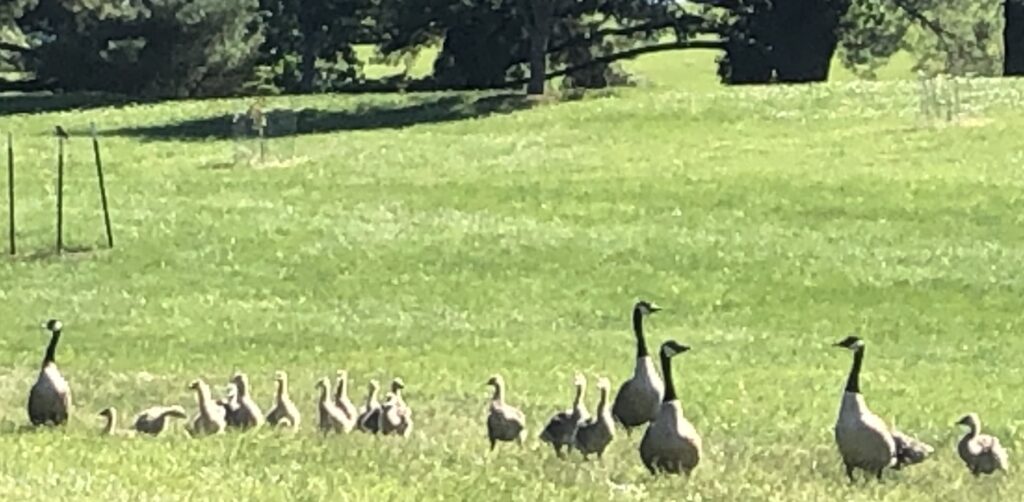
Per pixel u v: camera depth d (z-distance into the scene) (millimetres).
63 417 24344
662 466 19672
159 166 68875
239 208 58969
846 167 61312
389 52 102500
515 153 68188
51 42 104562
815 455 22156
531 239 52781
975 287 45812
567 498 18094
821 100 75375
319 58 108750
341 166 66875
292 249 52344
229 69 105938
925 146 64500
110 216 58219
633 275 48250
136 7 103125
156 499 17438
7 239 55188
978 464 21156
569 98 82938
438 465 20172
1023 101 72125
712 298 45625
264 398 29609
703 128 71438
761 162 63250
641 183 60469
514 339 40375
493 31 97938
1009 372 35562
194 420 23875
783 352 38312
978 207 54719
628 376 34156
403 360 37031
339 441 22484
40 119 85375
